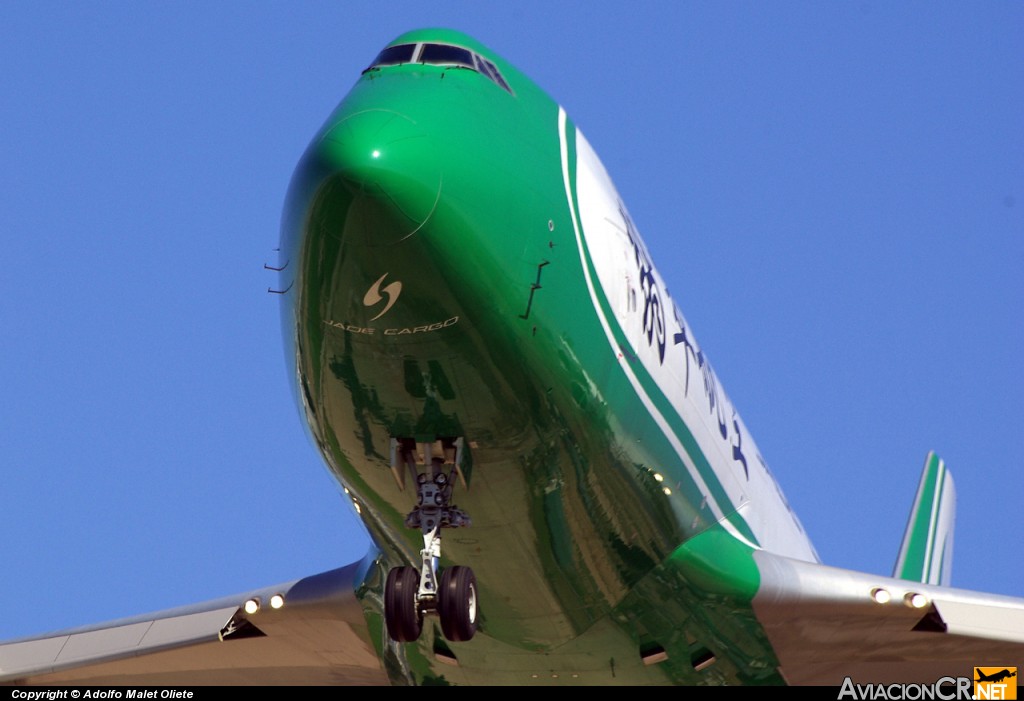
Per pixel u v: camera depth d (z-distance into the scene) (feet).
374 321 158.40
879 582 211.00
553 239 172.24
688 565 204.74
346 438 173.78
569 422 176.14
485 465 174.91
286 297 165.37
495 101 178.91
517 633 203.62
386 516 185.88
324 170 154.71
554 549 188.14
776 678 222.89
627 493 191.11
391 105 165.27
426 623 206.59
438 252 155.94
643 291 195.62
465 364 163.53
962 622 208.23
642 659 211.41
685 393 208.85
